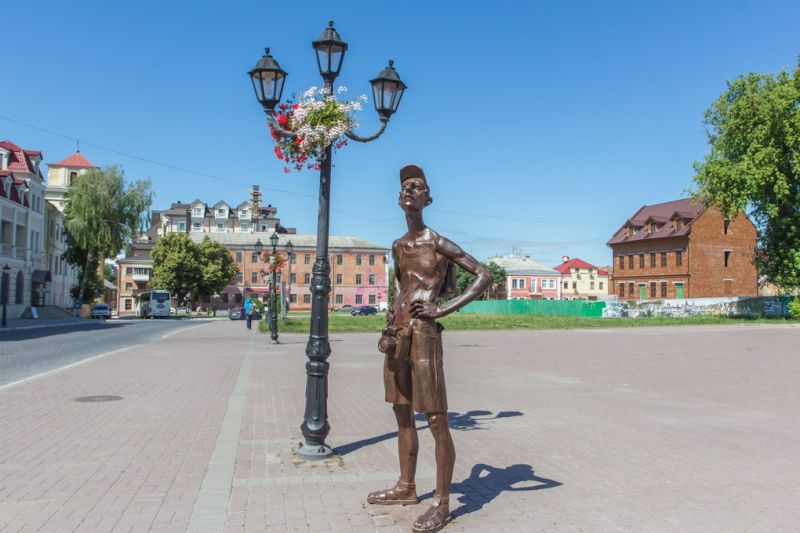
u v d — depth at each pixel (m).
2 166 54.84
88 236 59.78
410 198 4.72
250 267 93.12
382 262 96.75
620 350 22.28
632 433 8.00
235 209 109.38
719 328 38.78
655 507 5.04
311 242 96.06
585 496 5.34
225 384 12.64
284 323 42.38
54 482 5.65
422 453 6.90
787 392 11.68
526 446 7.27
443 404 4.56
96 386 12.14
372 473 6.01
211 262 79.62
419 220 4.80
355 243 97.75
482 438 7.71
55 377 13.53
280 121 6.89
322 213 6.86
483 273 4.56
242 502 5.12
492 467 6.32
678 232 66.56
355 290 95.62
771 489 5.55
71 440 7.39
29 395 10.94
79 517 4.74
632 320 48.94
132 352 20.52
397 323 4.71
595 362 17.77
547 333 34.66
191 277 77.62
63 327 38.94
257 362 17.38
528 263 111.94
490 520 4.71
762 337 29.84
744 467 6.30
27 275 54.66
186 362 17.19
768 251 45.78
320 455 6.52
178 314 81.31
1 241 51.44
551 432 8.07
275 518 4.73
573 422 8.75
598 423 8.68
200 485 5.58
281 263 32.59
